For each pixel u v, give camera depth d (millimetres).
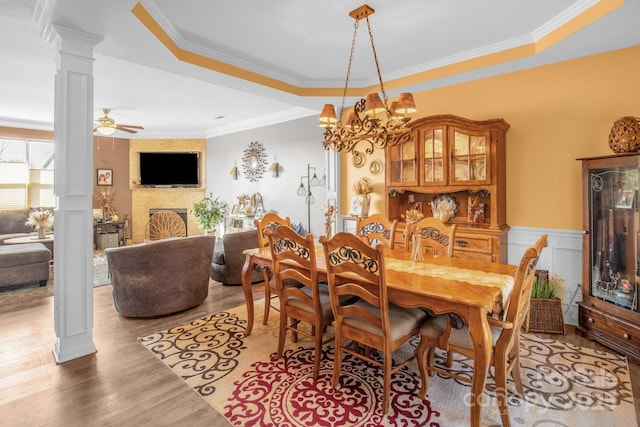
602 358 2451
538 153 3215
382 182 4395
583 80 2965
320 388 2107
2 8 2314
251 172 6336
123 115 5816
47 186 6715
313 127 5273
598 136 2914
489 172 3180
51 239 4988
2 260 4020
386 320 1834
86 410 1906
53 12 2150
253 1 2381
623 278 2523
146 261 3129
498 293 1796
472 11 2520
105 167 7160
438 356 2527
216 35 2928
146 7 2355
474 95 3570
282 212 5820
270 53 3312
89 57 2449
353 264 1896
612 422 1791
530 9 2490
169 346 2676
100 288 4238
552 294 2971
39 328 3039
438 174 3475
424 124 3521
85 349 2523
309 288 2668
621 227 2533
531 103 3232
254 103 5102
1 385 2141
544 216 3201
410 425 1775
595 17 2318
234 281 4285
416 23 2709
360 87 4145
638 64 2729
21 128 6051
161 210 7566
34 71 3652
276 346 2676
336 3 2412
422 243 2744
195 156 7469
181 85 4227
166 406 1941
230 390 2092
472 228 3270
